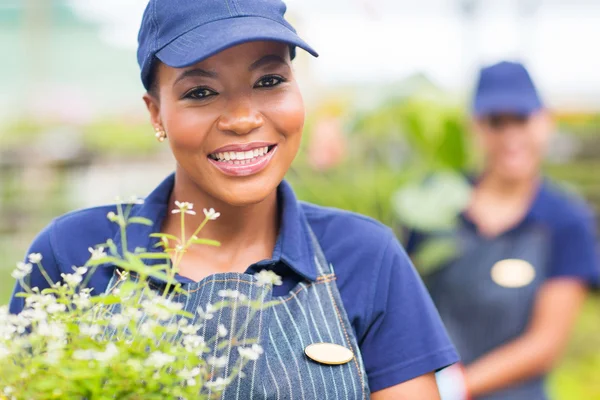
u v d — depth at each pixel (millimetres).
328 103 4008
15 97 8945
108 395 1274
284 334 1638
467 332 3127
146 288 1489
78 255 1770
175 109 1634
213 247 1756
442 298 3154
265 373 1586
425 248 3197
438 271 3170
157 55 1624
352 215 1843
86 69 9344
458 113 3559
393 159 3738
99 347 1324
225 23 1604
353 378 1646
